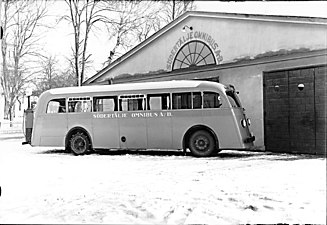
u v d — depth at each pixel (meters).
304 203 4.94
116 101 11.85
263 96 11.45
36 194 6.06
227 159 9.98
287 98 10.89
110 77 15.45
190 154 11.59
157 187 6.52
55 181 7.20
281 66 11.00
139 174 7.95
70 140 12.34
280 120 11.05
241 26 11.93
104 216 4.77
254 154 11.02
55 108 12.55
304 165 7.14
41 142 12.62
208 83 10.92
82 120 12.20
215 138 10.76
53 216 4.72
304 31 10.41
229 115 10.63
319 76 10.20
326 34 9.98
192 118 10.98
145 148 11.46
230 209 5.10
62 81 22.97
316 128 10.27
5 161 10.20
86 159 10.76
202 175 7.50
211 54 12.84
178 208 5.18
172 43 13.90
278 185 5.89
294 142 10.73
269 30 11.22
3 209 5.05
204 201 5.52
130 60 14.94
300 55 10.51
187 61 13.52
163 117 11.29
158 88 11.41
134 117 11.61
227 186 6.29
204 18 12.95
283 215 4.69
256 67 11.61
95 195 5.96
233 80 12.20
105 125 11.93
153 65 14.37
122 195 5.95
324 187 5.43
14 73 23.81
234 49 12.15
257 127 11.58
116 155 11.73
